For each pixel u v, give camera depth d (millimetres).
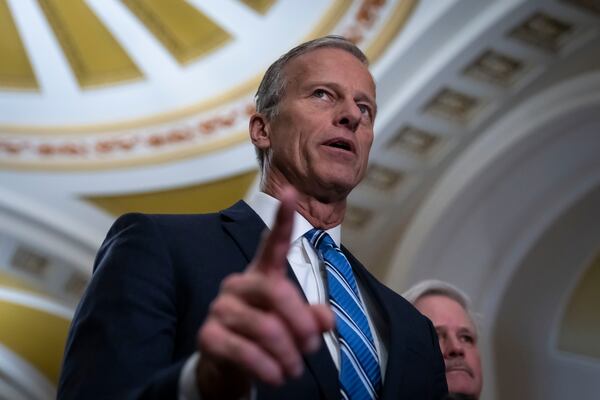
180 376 1125
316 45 1998
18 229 9188
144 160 8766
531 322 8289
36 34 8359
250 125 2012
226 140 8508
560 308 8258
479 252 8234
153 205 9039
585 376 7992
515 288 8289
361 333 1610
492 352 8109
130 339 1386
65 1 8195
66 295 10406
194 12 7996
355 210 8203
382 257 8383
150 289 1476
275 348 969
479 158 7727
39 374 12062
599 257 8172
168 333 1452
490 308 8242
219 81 8320
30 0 8203
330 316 1006
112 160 8828
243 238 1668
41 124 8766
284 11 7680
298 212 1836
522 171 7805
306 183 1835
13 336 11711
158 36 8242
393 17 7039
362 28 7254
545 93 7305
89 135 8773
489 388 7902
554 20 6598
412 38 6992
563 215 8117
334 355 1562
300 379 1438
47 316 11312
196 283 1529
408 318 1826
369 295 1826
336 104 1904
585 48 6840
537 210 8125
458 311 3369
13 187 8984
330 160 1825
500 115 7535
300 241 1769
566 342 8188
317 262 1742
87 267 9359
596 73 6957
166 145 8695
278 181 1886
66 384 1365
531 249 8242
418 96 7262
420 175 7996
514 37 6766
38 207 9078
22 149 8844
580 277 8234
